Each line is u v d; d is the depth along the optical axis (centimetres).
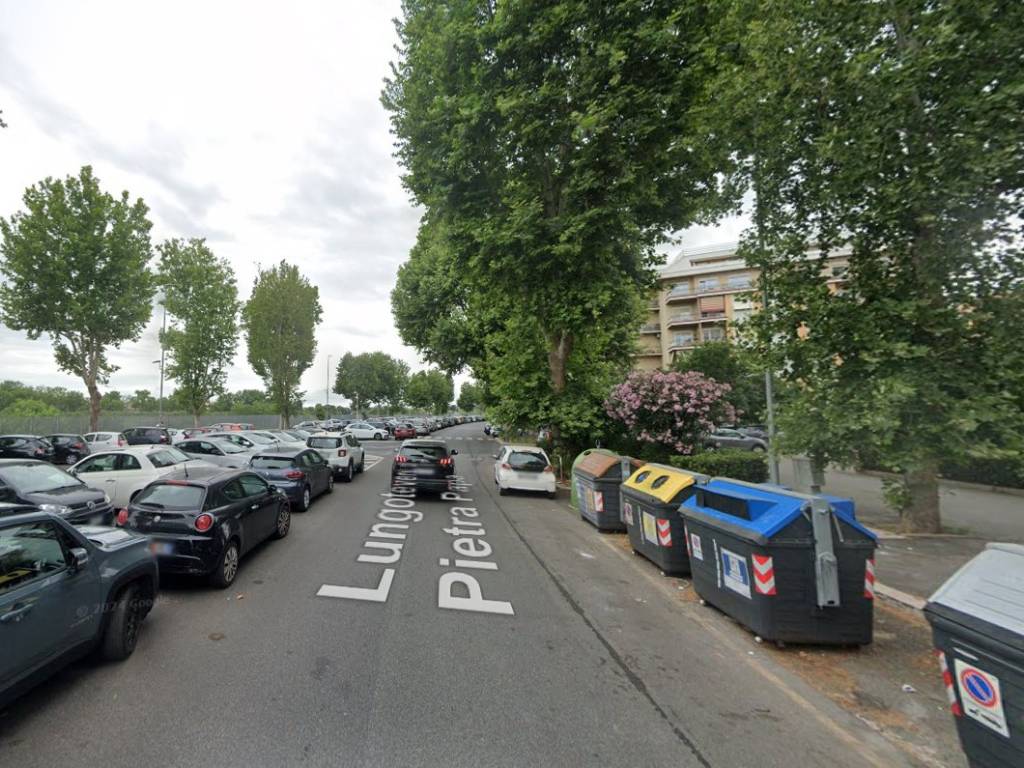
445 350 2855
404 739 318
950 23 461
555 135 1205
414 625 504
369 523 1005
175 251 3359
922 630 521
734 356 748
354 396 7338
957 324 496
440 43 1233
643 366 6091
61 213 2398
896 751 325
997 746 258
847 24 538
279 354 4228
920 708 376
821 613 464
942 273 511
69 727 325
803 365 608
